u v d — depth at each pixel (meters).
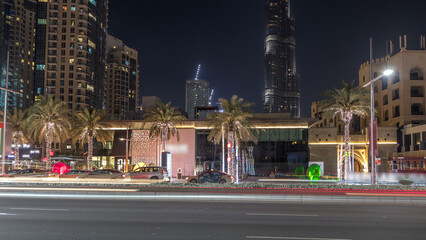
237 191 22.12
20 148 57.03
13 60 176.75
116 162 70.88
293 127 67.62
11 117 61.22
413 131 72.56
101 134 60.78
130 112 91.06
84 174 35.66
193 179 36.06
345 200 18.92
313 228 10.67
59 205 16.20
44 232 9.90
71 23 138.88
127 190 22.91
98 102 150.62
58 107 56.38
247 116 49.56
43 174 37.94
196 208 15.29
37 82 137.62
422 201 18.61
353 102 49.38
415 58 86.31
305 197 19.50
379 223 11.62
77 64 137.38
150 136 58.50
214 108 91.00
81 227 10.66
